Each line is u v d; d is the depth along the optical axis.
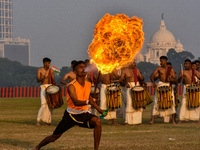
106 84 24.00
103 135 18.92
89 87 13.16
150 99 24.34
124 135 18.92
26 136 18.44
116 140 17.08
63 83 23.05
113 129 21.59
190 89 24.59
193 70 25.08
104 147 15.08
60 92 22.88
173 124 24.41
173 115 24.89
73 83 12.95
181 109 25.05
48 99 22.83
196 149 14.62
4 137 18.06
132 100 23.89
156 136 18.39
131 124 24.02
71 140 17.08
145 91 24.00
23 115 31.17
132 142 16.42
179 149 14.61
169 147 15.02
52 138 13.42
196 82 26.05
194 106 24.64
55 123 24.95
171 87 24.62
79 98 12.95
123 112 25.70
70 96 12.82
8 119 27.59
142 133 19.69
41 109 23.16
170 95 24.34
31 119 27.66
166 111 24.75
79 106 12.93
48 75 23.22
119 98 23.59
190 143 16.02
